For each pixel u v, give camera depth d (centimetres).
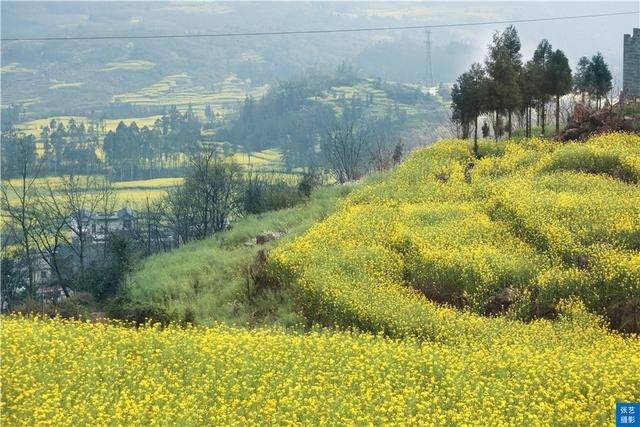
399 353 2033
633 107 5241
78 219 6444
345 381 1895
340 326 2555
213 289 3303
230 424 1633
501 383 1830
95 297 3431
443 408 1753
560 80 5322
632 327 2445
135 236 7056
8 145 19862
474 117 5416
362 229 3491
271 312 2923
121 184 17050
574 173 4134
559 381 1836
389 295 2648
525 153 4666
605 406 1700
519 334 2283
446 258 2862
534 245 3125
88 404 1719
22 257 6306
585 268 2791
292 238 3812
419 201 4062
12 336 2147
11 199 9438
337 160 8438
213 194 6419
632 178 4028
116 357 2023
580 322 2384
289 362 1995
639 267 2536
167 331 2242
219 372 1956
